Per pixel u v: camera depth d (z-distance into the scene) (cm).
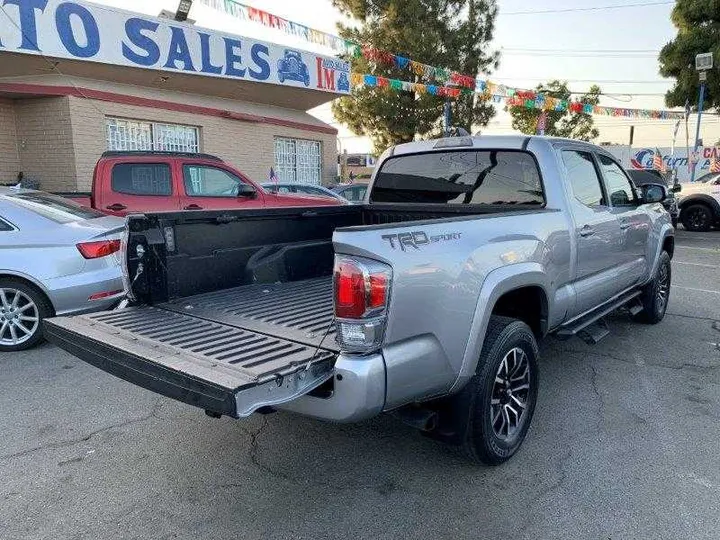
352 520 292
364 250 256
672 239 664
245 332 309
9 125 1068
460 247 301
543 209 407
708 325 651
